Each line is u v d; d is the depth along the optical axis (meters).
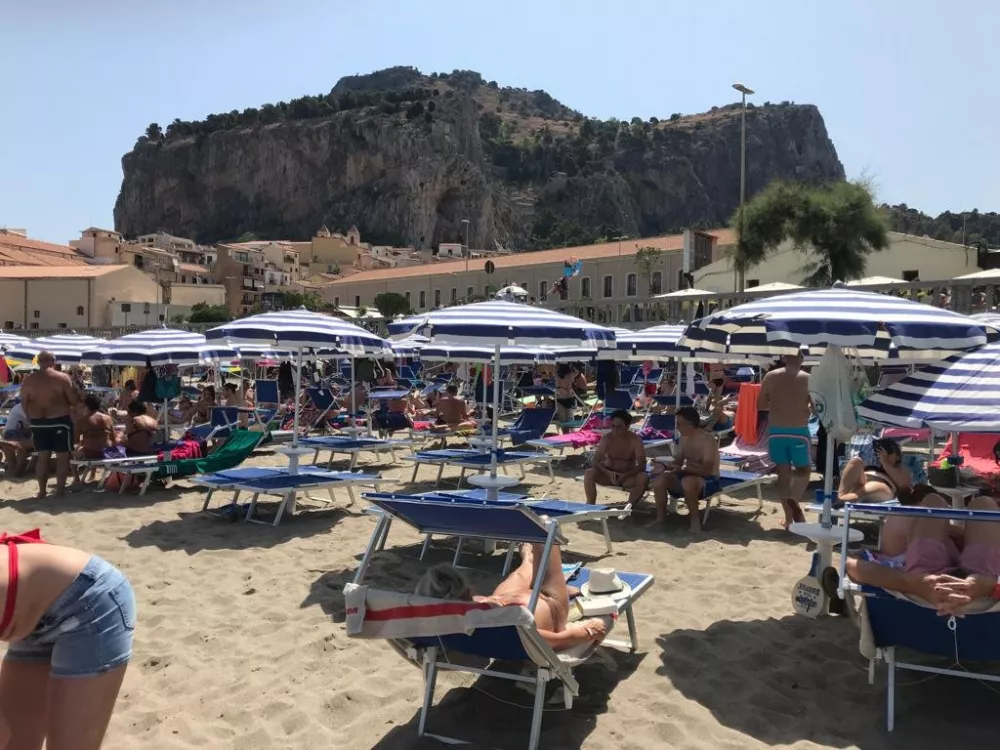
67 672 2.31
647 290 55.53
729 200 166.38
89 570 2.37
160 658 4.59
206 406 15.66
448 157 133.00
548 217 148.12
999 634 3.56
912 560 4.10
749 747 3.55
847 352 5.84
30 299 62.03
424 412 17.14
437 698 4.02
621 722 3.78
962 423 3.66
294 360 13.54
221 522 7.96
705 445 7.61
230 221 143.62
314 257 100.06
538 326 6.12
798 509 7.25
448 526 4.38
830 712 3.90
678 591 5.74
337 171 134.62
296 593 5.70
